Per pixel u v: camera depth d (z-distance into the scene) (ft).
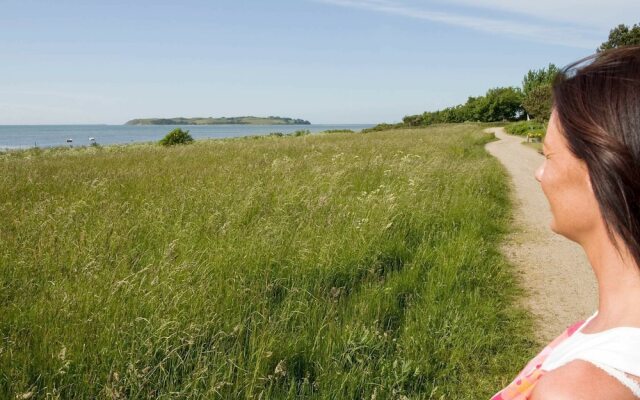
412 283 17.29
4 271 15.85
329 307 14.70
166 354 11.53
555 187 2.19
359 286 16.69
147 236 19.57
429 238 21.72
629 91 1.95
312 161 40.83
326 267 16.81
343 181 30.66
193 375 10.89
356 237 19.53
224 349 12.09
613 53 2.14
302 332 13.37
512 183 46.52
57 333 12.02
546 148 2.28
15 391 10.16
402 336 14.15
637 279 1.99
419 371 12.73
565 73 2.24
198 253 17.57
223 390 10.98
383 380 12.11
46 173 36.11
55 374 10.52
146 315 12.96
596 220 2.07
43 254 16.98
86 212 22.85
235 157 46.62
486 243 24.67
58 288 14.26
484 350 14.60
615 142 1.90
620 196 1.90
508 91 294.25
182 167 39.04
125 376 10.63
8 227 20.74
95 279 14.92
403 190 27.84
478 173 40.47
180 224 20.97
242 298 14.30
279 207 23.15
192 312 13.07
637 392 1.75
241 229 20.53
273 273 16.46
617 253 2.02
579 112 2.04
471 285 18.67
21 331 12.31
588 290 20.03
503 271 21.40
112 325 12.07
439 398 12.40
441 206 26.94
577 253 24.64
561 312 17.92
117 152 63.87
